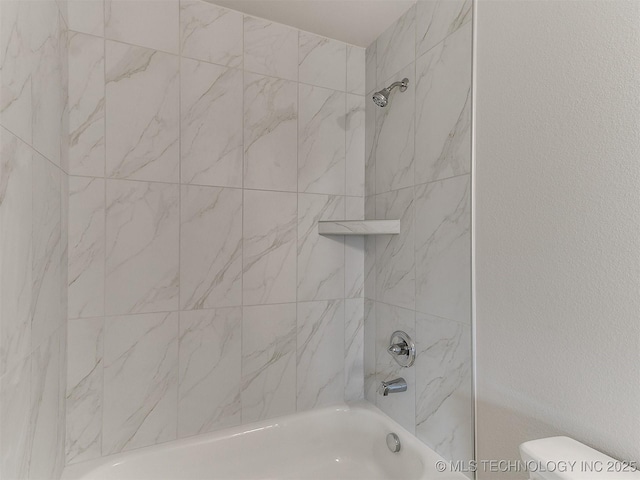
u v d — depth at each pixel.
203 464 1.37
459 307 1.22
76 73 1.23
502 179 1.08
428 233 1.37
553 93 0.93
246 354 1.51
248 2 1.44
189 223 1.40
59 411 1.12
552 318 0.93
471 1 1.19
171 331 1.37
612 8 0.81
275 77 1.57
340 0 1.43
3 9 0.64
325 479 1.55
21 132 0.73
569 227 0.89
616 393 0.79
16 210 0.70
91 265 1.25
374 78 1.71
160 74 1.35
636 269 0.76
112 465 1.23
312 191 1.65
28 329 0.78
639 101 0.75
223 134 1.46
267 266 1.55
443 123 1.30
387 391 1.46
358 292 1.76
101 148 1.26
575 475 0.69
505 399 1.05
